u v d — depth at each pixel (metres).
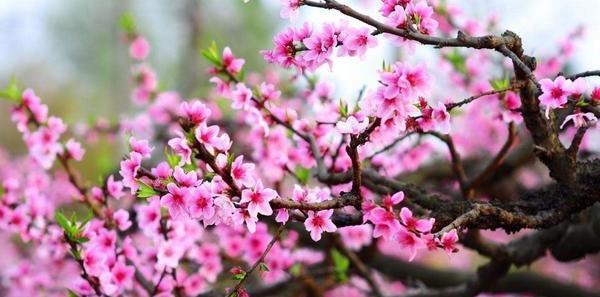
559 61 4.40
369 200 2.09
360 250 4.52
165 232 2.95
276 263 3.60
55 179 4.91
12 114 3.30
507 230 2.28
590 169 2.35
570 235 3.11
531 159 4.38
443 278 4.74
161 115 5.11
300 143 2.88
